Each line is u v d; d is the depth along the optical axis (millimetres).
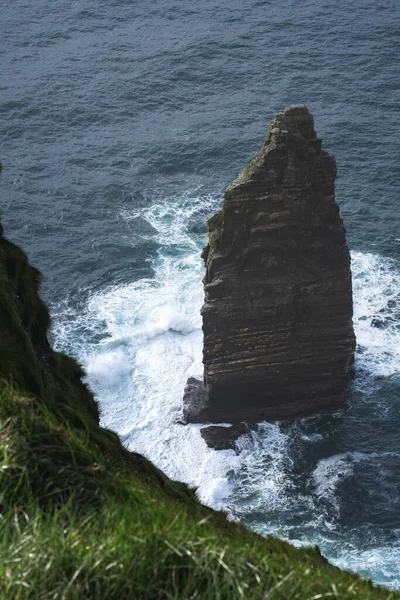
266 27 170750
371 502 87188
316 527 84812
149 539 10836
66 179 133375
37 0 183125
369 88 152375
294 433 99125
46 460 12078
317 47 164000
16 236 121875
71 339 108125
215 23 172875
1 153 138625
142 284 116312
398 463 92625
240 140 141375
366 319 111938
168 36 169625
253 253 98812
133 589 10281
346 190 129375
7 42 169500
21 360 17156
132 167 136500
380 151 136625
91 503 11930
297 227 98500
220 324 99750
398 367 105812
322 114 146000
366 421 99750
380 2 177375
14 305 18344
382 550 81312
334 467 92750
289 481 91750
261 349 101000
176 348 109188
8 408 12789
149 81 156125
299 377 102125
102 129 145000
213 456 95938
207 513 18078
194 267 119812
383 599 12609
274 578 10812
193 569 10602
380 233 122438
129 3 181375
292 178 96312
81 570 10242
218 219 98750
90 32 172375
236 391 100750
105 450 18156
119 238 123312
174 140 141500
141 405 102000
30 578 10039
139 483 15242
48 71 159375
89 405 22062
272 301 99625
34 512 11188
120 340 108500
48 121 146250
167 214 128375
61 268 117438
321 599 10953
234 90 154250
